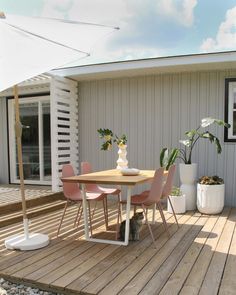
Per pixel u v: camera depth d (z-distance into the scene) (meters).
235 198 5.68
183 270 2.90
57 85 6.05
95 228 4.35
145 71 5.80
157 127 6.12
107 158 6.52
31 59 3.43
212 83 5.74
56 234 4.07
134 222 3.77
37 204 5.53
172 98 6.01
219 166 5.76
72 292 2.56
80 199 4.01
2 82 3.50
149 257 3.24
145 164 6.23
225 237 3.86
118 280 2.71
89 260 3.17
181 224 4.50
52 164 6.05
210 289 2.53
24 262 3.14
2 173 7.61
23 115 7.26
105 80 6.50
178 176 5.97
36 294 2.63
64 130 6.29
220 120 5.19
